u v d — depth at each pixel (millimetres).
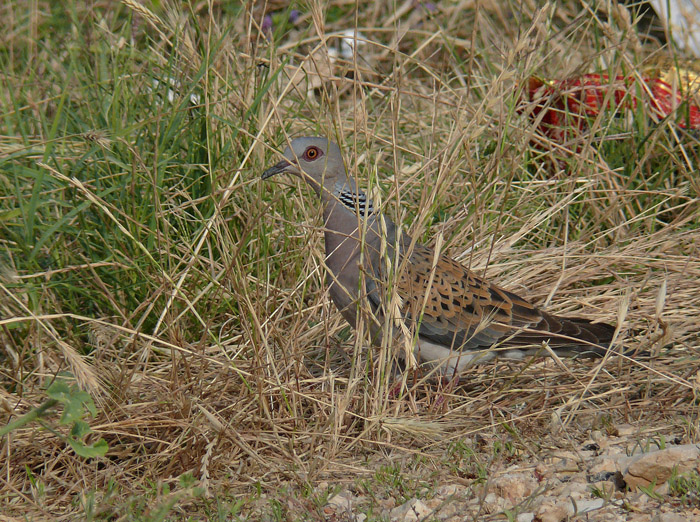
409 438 8352
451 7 16891
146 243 10180
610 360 9359
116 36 13109
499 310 9070
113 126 10562
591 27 15422
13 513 7316
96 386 7078
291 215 10961
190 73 11125
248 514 7117
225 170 10422
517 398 8992
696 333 9672
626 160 12500
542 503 6879
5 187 10469
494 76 9875
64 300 9922
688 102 12398
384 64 16234
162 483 7359
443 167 9312
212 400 8648
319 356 9938
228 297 10008
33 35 14367
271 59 10742
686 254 11336
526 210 11898
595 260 10891
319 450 8086
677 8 15250
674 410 8516
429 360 9281
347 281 9234
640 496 6824
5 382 9188
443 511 6914
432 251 9586
